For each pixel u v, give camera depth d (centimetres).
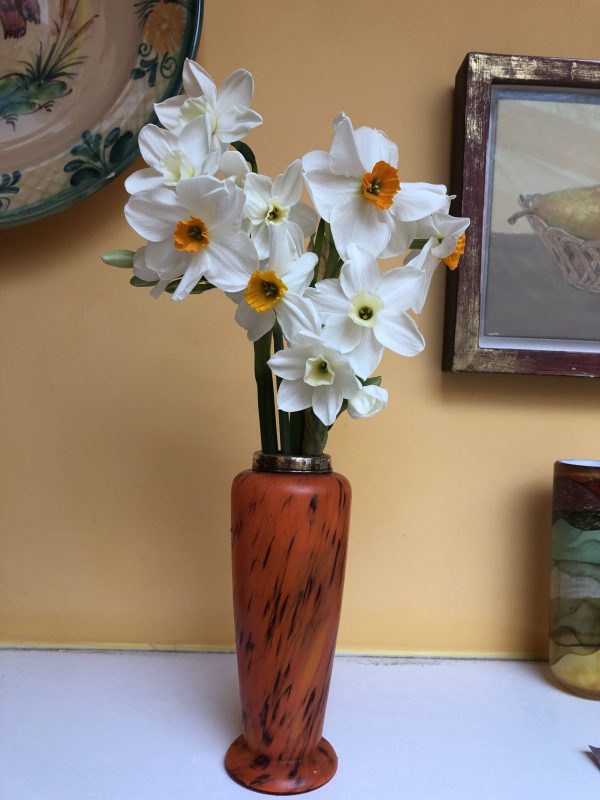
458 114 59
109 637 61
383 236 39
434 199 39
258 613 41
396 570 61
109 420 60
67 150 57
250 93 40
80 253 59
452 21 60
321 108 60
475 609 61
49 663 58
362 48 60
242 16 59
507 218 59
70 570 60
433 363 61
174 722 49
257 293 37
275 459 42
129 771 43
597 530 53
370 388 39
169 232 38
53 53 57
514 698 54
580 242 60
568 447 61
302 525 40
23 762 44
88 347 60
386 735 48
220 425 60
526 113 59
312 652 41
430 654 61
